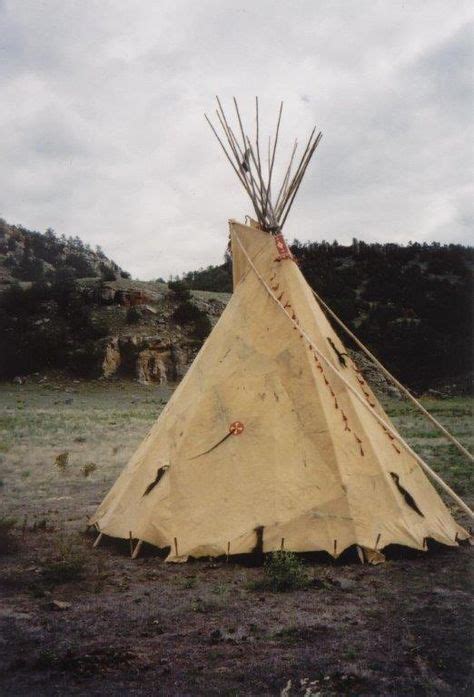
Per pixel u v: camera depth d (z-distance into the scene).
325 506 6.97
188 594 5.85
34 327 71.75
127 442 21.75
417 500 7.57
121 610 5.45
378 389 59.59
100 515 8.50
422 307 82.69
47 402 52.16
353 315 79.75
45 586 6.17
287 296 8.66
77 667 4.23
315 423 7.52
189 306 79.25
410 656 4.34
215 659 4.36
